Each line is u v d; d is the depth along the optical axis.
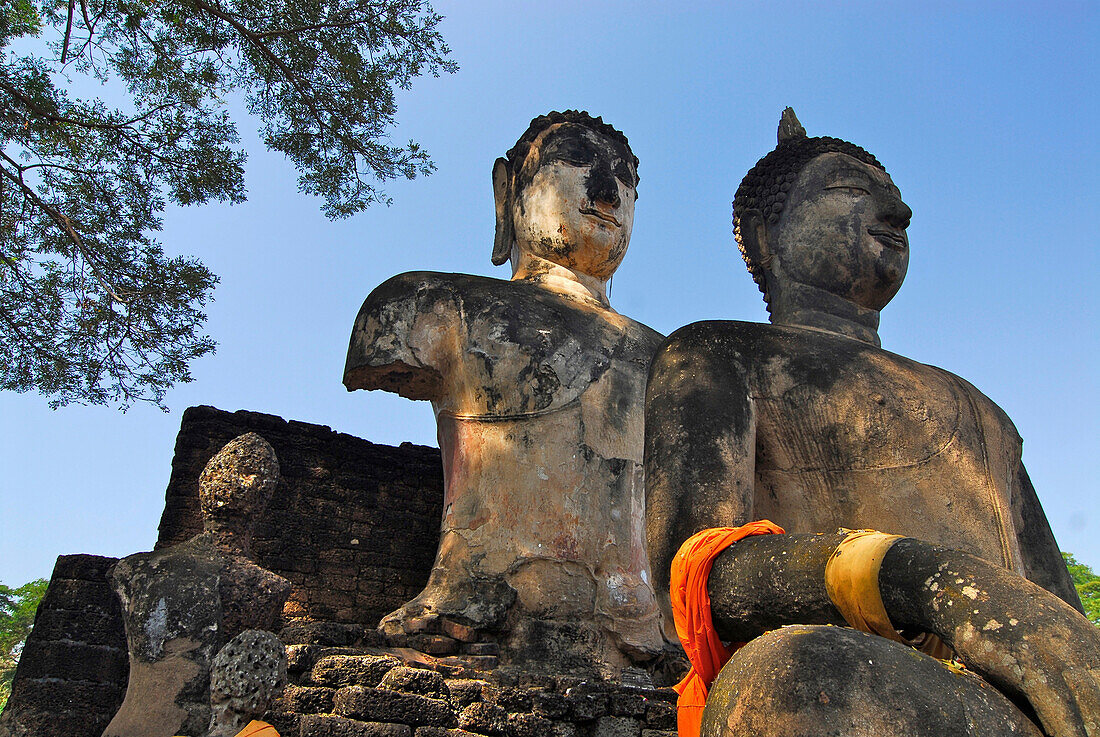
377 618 8.30
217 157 10.52
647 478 3.33
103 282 10.10
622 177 9.27
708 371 3.38
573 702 6.25
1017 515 3.65
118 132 10.30
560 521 7.39
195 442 8.02
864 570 2.29
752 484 3.27
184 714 5.36
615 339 8.20
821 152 4.25
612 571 7.41
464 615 6.86
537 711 6.12
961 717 1.95
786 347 3.44
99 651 6.94
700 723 2.64
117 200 10.49
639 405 8.02
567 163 9.09
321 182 11.15
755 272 4.33
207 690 5.45
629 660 7.20
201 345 10.73
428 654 6.65
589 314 8.31
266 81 10.72
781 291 4.14
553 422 7.64
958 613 2.12
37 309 10.26
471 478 7.57
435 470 9.04
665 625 3.12
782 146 4.36
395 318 7.82
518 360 7.73
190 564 5.82
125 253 10.45
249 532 6.20
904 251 4.12
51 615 6.97
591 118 9.42
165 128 10.34
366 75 10.64
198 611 5.62
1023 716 2.03
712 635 2.66
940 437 3.29
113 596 7.11
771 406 3.36
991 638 2.06
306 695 5.57
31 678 6.80
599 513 7.52
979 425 3.42
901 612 2.25
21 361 10.25
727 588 2.61
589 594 7.27
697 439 3.23
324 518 8.39
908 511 3.21
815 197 4.12
